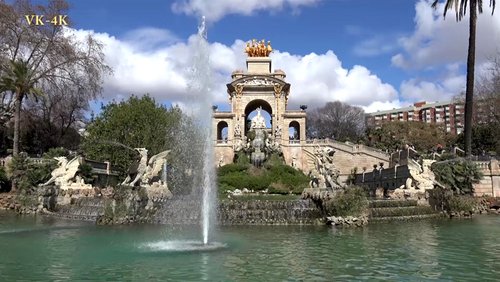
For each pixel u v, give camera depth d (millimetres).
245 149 57469
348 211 24297
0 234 20500
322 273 12586
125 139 49656
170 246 17109
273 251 16062
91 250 16172
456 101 68125
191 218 25391
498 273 12586
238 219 25188
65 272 12672
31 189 32688
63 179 32062
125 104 52594
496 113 55344
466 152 38812
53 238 19203
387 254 15484
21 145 58281
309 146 81938
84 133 61625
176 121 50375
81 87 50531
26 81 43688
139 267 13320
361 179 59750
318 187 27531
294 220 25156
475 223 25672
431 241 18500
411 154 43469
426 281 11688
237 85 94812
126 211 25172
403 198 30797
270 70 102500
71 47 48312
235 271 12820
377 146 92625
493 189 39375
